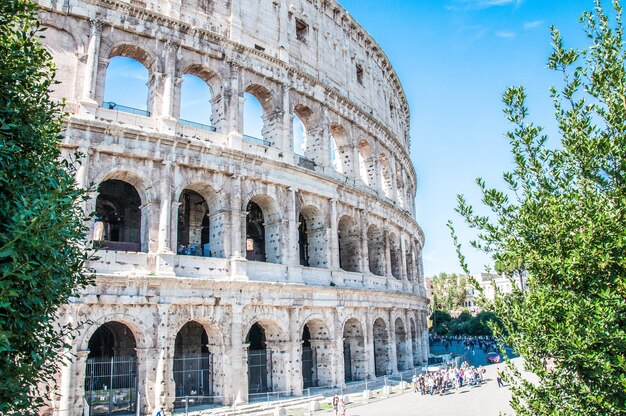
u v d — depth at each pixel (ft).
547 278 47.50
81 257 66.49
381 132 240.94
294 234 169.78
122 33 145.59
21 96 61.57
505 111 52.29
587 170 46.42
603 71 46.44
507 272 51.24
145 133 138.51
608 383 41.01
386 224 227.40
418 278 287.48
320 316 174.40
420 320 262.26
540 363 45.85
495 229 51.75
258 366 167.12
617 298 41.37
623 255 43.01
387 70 273.13
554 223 46.62
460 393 181.57
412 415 139.74
